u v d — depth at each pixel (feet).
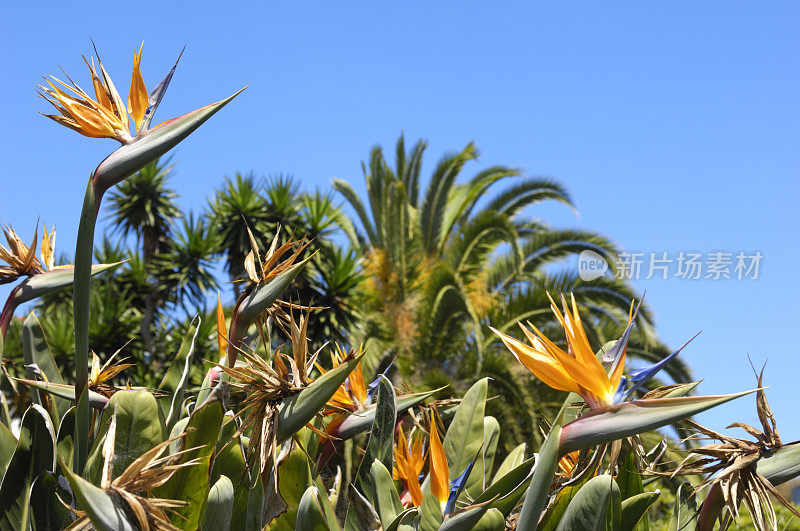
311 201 43.91
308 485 5.47
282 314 5.69
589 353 4.01
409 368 41.81
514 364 39.93
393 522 4.99
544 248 46.55
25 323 7.14
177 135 5.01
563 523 4.38
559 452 3.85
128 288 42.83
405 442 6.12
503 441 38.17
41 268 6.45
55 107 5.20
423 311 43.96
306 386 4.80
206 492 4.86
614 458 4.65
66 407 7.11
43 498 4.75
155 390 6.69
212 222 43.62
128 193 46.26
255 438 4.77
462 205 55.01
